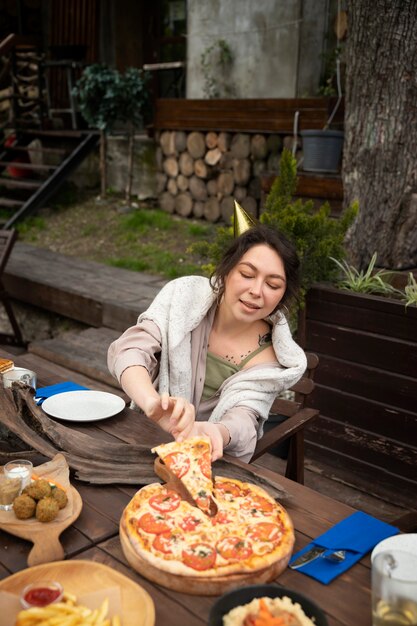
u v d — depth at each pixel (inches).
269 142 263.3
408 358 118.7
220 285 84.4
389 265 156.4
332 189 204.5
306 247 128.5
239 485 66.2
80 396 93.2
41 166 334.6
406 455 122.3
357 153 154.3
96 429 85.1
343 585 55.1
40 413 78.0
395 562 49.9
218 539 56.4
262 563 53.4
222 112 276.2
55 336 238.5
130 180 328.2
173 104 298.0
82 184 362.3
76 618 45.9
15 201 333.7
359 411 127.5
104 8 369.4
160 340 87.4
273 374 83.9
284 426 94.0
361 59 148.3
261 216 131.6
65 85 390.6
